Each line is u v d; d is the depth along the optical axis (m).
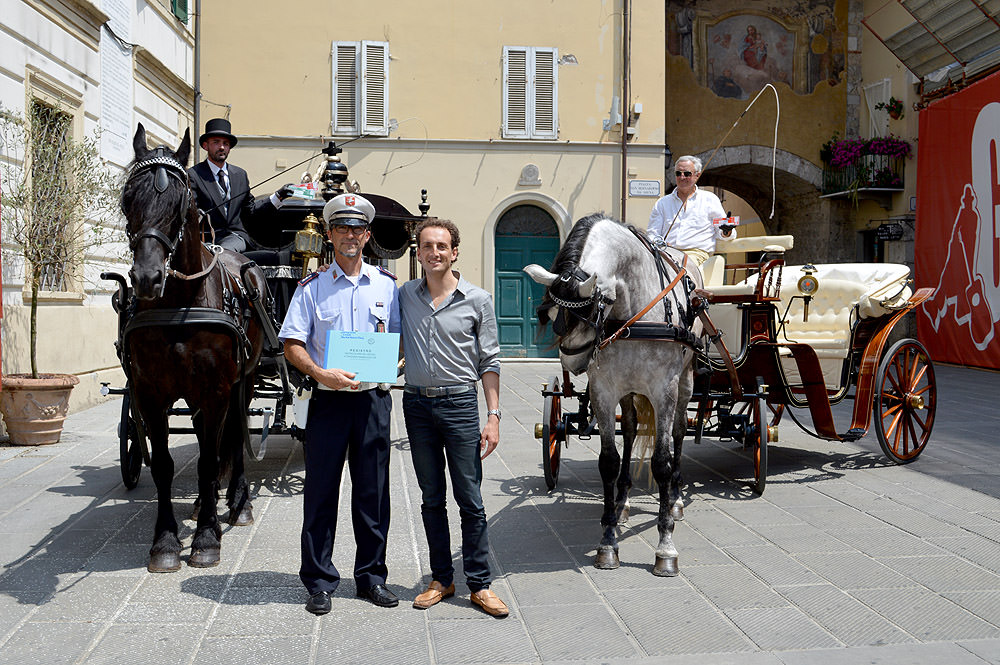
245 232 7.22
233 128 16.50
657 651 3.76
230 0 16.42
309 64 16.69
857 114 21.39
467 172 17.19
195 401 4.80
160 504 4.81
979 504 6.23
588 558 5.05
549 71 17.31
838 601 4.35
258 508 6.05
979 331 15.71
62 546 5.14
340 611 4.19
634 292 4.93
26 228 8.20
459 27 17.09
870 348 7.45
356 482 4.30
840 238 21.36
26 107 8.91
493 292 17.50
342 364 4.11
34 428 8.15
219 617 4.09
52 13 9.59
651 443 5.80
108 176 9.10
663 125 17.61
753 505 6.25
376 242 7.91
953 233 16.38
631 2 17.45
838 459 7.90
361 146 16.92
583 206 17.48
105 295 11.59
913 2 16.80
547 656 3.71
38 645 3.76
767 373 7.01
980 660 3.66
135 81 12.51
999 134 14.87
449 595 4.39
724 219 7.04
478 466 4.25
